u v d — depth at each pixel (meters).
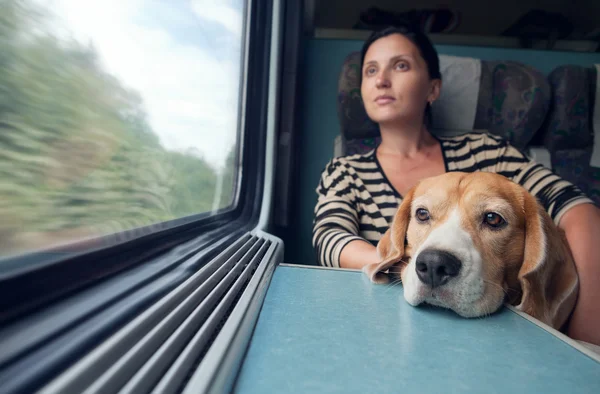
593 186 1.76
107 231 0.55
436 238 0.71
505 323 0.61
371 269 0.85
